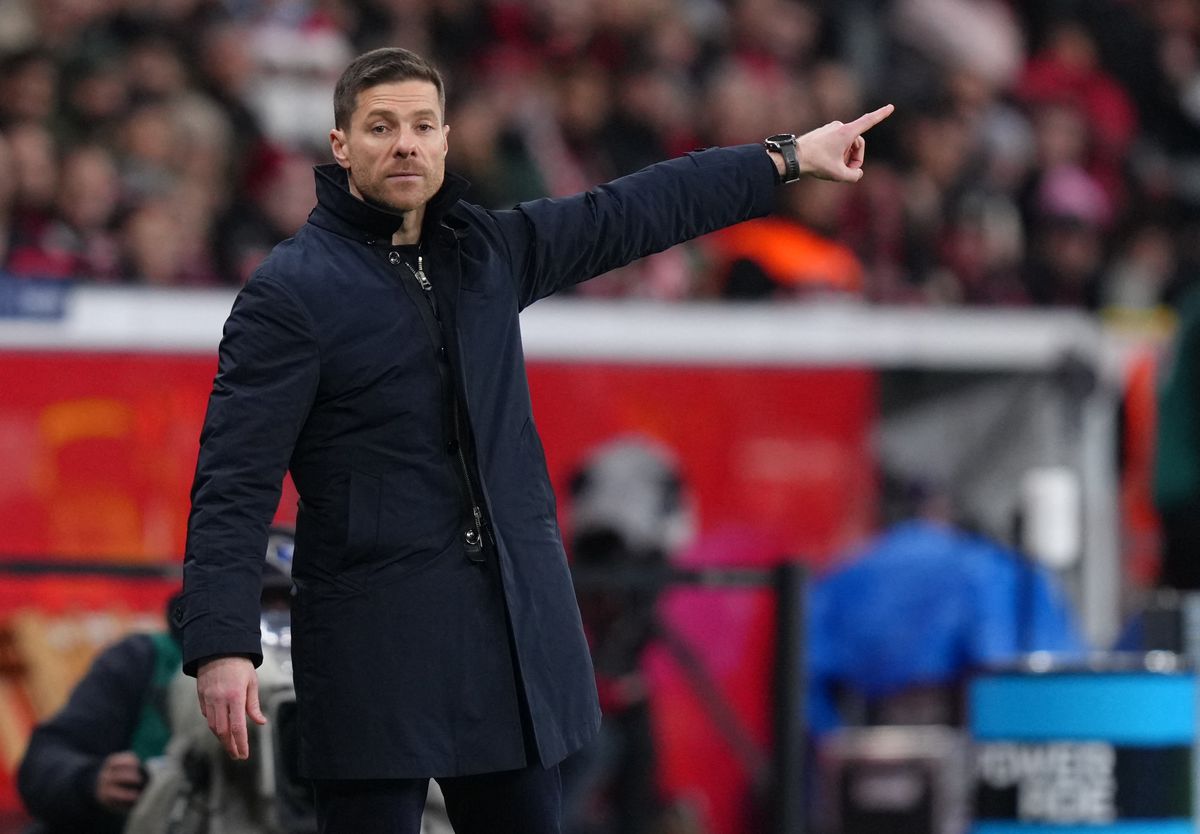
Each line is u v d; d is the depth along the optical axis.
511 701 11.15
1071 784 19.05
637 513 27.75
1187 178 50.19
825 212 37.50
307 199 33.41
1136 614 23.12
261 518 10.77
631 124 39.72
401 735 10.91
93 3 34.38
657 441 28.34
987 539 28.84
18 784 15.74
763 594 26.69
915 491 29.16
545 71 39.38
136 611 23.47
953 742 24.30
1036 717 19.11
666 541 28.03
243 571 10.66
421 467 11.09
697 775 25.98
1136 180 47.09
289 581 14.36
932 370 30.56
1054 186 44.44
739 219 12.66
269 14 37.06
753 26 44.03
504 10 40.03
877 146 42.97
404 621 10.97
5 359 24.42
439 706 10.98
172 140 32.94
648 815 24.59
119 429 24.92
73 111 32.62
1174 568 25.67
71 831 15.52
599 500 27.67
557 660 11.25
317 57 37.22
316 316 10.99
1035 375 31.19
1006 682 19.27
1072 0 50.12
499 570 11.14
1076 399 31.23
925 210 40.56
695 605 26.33
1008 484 30.95
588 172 38.59
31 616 22.84
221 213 32.81
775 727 20.72
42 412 24.55
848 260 35.81
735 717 23.91
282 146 35.12
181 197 32.28
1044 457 31.14
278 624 14.46
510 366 11.48
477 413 11.20
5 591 22.88
